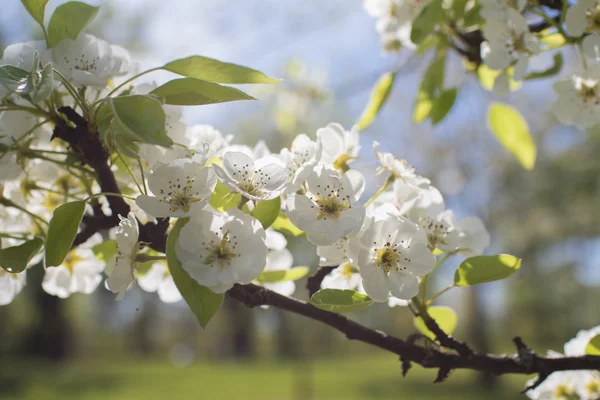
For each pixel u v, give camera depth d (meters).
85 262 0.63
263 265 0.52
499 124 0.77
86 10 0.57
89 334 9.20
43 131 0.59
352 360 7.81
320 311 0.57
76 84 0.55
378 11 0.80
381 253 0.54
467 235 0.59
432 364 0.57
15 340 7.38
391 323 7.48
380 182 0.58
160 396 4.36
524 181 4.80
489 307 6.27
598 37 0.63
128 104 0.51
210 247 0.52
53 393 4.48
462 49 0.73
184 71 0.55
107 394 4.47
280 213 0.57
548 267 5.68
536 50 0.64
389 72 0.75
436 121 0.75
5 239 0.60
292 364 7.34
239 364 7.71
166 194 0.53
